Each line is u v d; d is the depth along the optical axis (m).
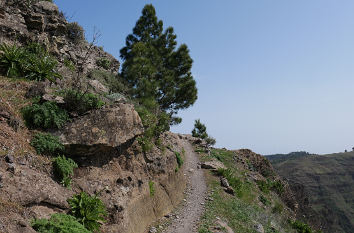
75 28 22.77
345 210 135.25
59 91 12.44
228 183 22.27
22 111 9.54
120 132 10.63
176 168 16.61
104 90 17.92
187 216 13.70
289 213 27.69
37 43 16.20
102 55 28.25
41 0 19.88
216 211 15.54
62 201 7.48
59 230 6.20
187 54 32.75
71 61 19.98
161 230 11.21
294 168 188.25
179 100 31.64
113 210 8.98
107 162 10.43
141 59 24.05
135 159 12.12
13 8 16.30
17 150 7.94
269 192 28.31
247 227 14.88
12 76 12.31
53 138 9.09
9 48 13.30
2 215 5.53
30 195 6.64
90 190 8.88
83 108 10.54
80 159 9.57
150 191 12.48
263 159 37.88
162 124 17.27
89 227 7.71
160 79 28.94
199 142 34.16
